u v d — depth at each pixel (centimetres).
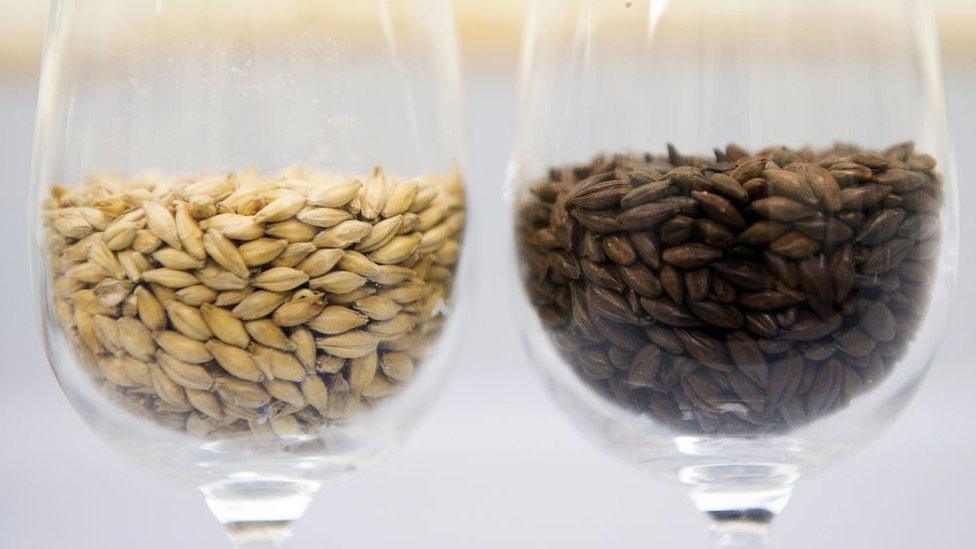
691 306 22
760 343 22
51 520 44
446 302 24
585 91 23
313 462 23
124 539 43
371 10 23
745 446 23
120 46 22
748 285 22
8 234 45
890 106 23
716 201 22
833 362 22
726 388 22
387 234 23
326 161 22
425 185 23
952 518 43
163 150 22
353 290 22
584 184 23
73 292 23
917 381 23
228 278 22
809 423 23
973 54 44
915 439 45
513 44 44
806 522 42
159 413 23
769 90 22
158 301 22
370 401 23
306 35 22
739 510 24
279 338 22
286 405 22
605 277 23
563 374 25
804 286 22
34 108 44
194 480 24
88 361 23
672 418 23
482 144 44
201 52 22
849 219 22
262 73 22
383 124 23
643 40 23
